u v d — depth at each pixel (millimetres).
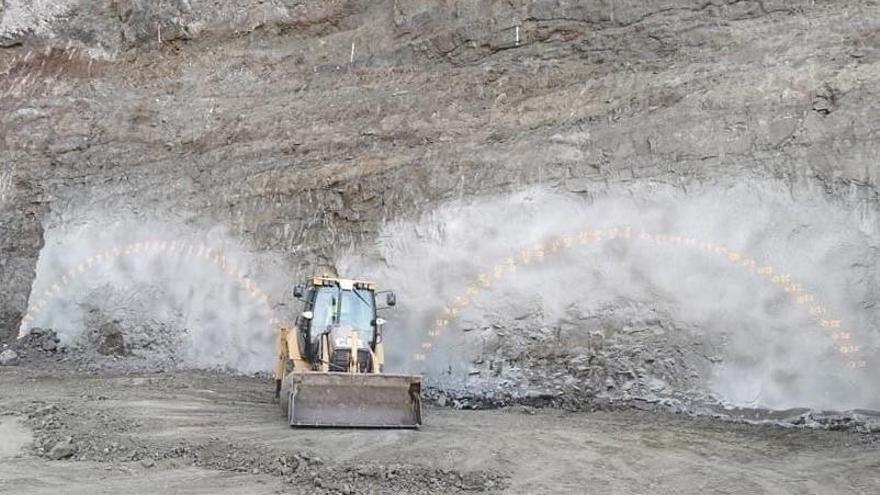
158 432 9164
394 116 15164
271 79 16609
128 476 7652
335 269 14414
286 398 10188
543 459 8484
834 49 12477
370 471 7727
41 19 17938
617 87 13719
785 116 12242
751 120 12422
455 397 12508
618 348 12047
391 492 7398
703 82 13070
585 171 13219
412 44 15711
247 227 15258
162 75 17250
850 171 11516
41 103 17312
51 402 10562
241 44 17109
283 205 15195
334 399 9562
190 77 17078
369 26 16281
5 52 17891
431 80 15320
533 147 13789
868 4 12633
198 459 8172
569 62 14375
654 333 11914
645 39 13914
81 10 18000
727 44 13289
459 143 14398
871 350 10656
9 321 15672
